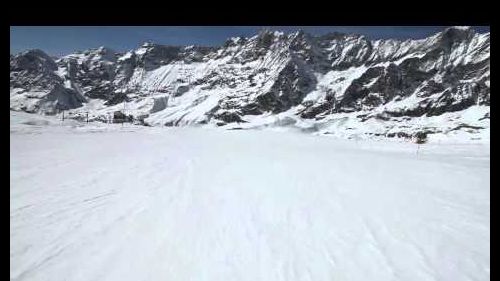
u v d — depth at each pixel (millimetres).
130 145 29750
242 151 28484
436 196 12828
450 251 8234
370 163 22016
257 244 8391
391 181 15469
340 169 18781
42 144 25125
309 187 13836
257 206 11148
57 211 9891
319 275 7148
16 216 9344
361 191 13367
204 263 7453
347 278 7082
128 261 7414
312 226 9555
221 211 10562
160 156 22359
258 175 16234
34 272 6828
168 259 7566
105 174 15031
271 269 7305
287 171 17547
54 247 7797
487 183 15398
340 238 8836
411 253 8133
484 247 8453
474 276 7246
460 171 18875
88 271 6980
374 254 8055
